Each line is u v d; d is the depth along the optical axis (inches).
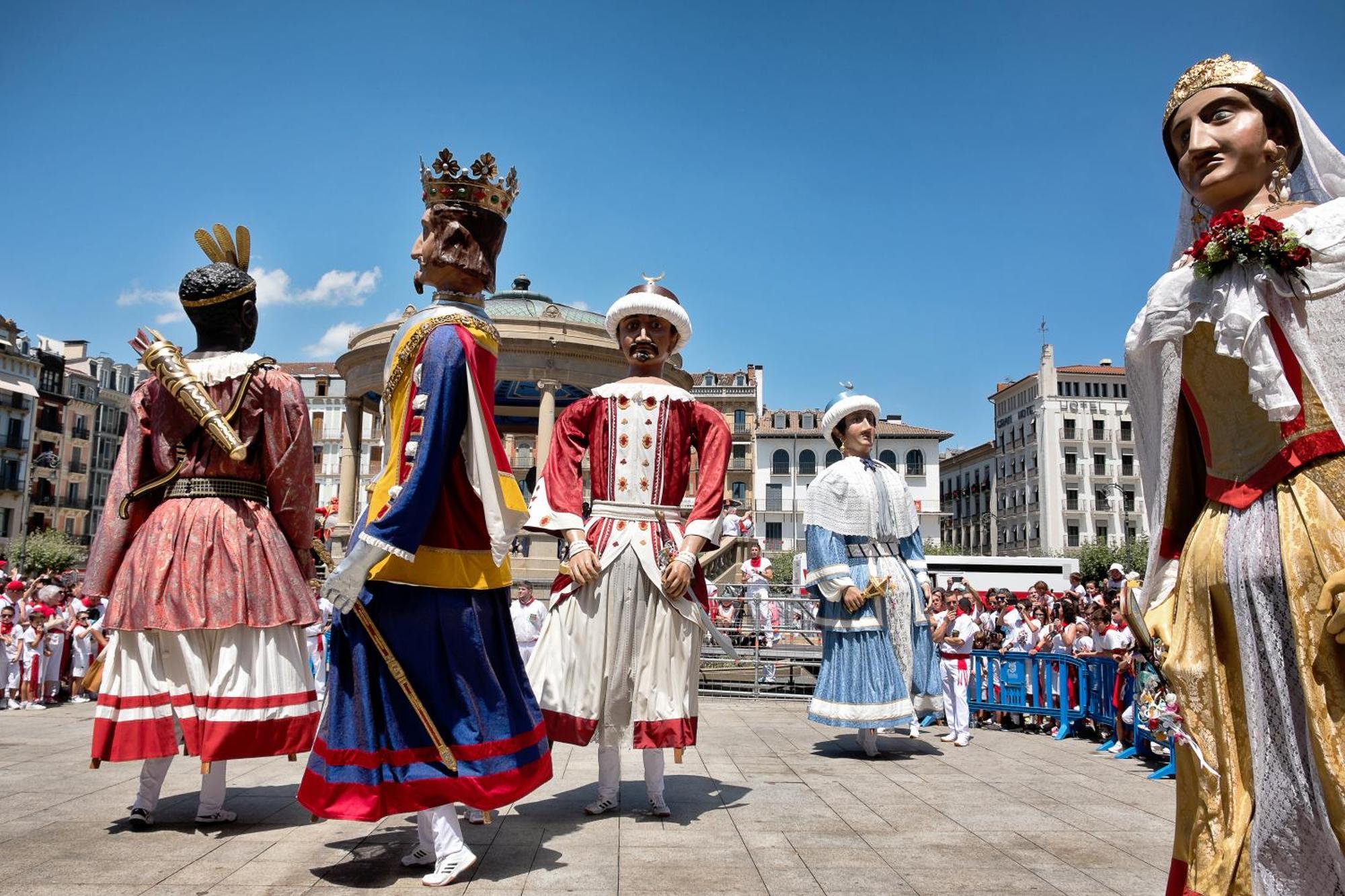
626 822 197.6
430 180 177.8
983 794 241.6
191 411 186.9
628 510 216.7
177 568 183.8
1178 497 117.2
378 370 837.2
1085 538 3201.3
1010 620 529.3
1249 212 113.9
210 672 184.5
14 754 277.0
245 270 215.8
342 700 152.9
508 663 168.6
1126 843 183.8
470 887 145.7
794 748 337.7
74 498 3053.6
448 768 150.1
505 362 743.7
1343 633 90.5
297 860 159.9
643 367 234.7
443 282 178.4
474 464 161.2
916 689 356.2
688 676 212.7
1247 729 99.6
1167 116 120.9
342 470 892.6
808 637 639.8
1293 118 114.5
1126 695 349.1
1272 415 97.8
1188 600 108.4
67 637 528.1
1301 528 97.7
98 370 3233.3
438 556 160.1
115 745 177.8
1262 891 95.2
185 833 178.1
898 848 176.7
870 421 356.8
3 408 2741.1
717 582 834.8
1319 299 101.0
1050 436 3255.4
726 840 181.6
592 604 210.7
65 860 155.8
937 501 3221.0
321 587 146.8
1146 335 112.7
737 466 3282.5
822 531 335.3
